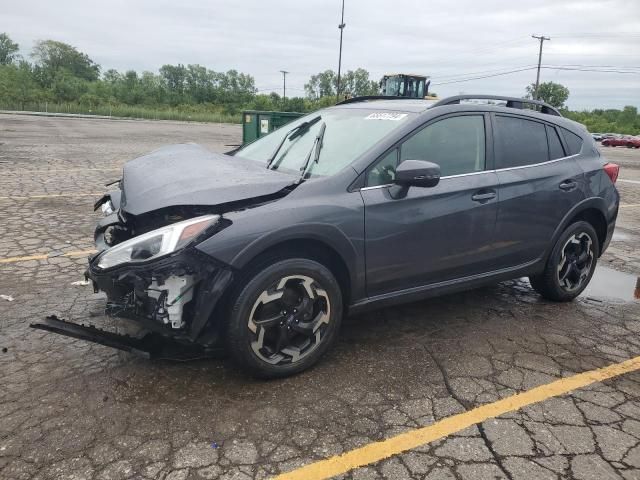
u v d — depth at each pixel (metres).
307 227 3.09
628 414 3.01
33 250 5.72
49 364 3.33
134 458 2.50
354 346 3.74
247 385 3.17
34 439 2.61
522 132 4.26
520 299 4.80
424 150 3.67
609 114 108.88
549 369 3.50
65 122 41.06
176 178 3.36
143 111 67.94
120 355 3.47
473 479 2.44
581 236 4.65
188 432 2.71
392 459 2.56
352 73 102.06
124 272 2.83
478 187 3.82
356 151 3.57
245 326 3.03
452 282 3.88
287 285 3.19
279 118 14.66
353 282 3.39
